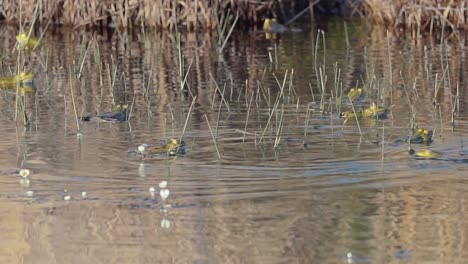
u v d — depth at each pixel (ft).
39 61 59.93
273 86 51.39
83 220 29.86
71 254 27.35
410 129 40.81
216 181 33.47
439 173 34.35
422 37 68.90
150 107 46.01
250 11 74.54
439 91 49.34
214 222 29.58
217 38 70.08
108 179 33.81
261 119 43.11
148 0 73.26
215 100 47.62
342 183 33.22
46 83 52.60
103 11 74.28
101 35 71.61
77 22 74.59
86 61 59.93
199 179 33.73
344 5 79.20
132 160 36.19
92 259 26.96
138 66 58.18
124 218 30.01
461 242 27.86
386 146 38.04
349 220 29.71
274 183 33.22
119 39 69.77
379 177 33.86
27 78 52.37
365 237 28.35
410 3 70.90
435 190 32.45
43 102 47.26
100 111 45.11
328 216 29.99
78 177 34.06
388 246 27.63
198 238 28.35
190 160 36.17
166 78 54.13
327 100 47.50
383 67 56.80
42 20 74.49
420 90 49.78
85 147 38.17
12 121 42.88
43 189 32.76
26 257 27.14
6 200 31.68
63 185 33.17
